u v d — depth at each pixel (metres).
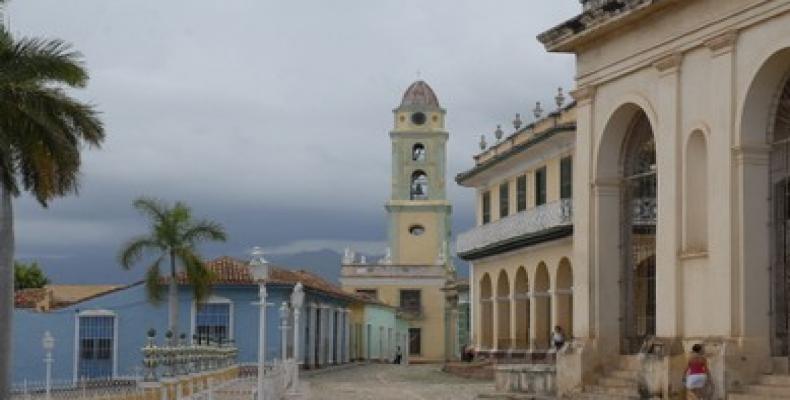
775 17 23.70
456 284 79.88
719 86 25.12
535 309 47.22
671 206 26.58
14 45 31.61
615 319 29.70
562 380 29.88
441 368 61.22
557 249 44.78
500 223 50.28
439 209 90.56
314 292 56.69
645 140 29.73
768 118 24.56
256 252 25.89
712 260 25.11
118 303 50.59
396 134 91.06
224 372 35.34
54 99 31.39
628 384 27.83
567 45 30.55
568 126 42.38
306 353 56.19
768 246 24.55
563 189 44.22
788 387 22.92
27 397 29.97
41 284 82.94
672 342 25.94
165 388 25.34
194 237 48.88
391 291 89.00
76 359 50.22
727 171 24.77
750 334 24.30
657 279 27.02
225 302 51.50
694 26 25.98
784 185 24.72
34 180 31.97
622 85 28.83
